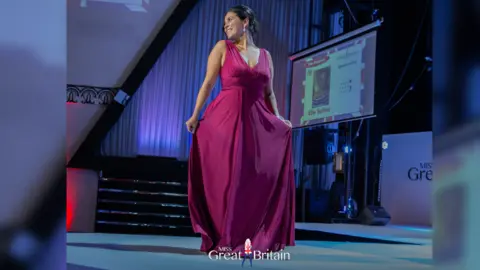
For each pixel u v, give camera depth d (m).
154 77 7.82
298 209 8.43
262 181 3.65
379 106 7.10
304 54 8.18
